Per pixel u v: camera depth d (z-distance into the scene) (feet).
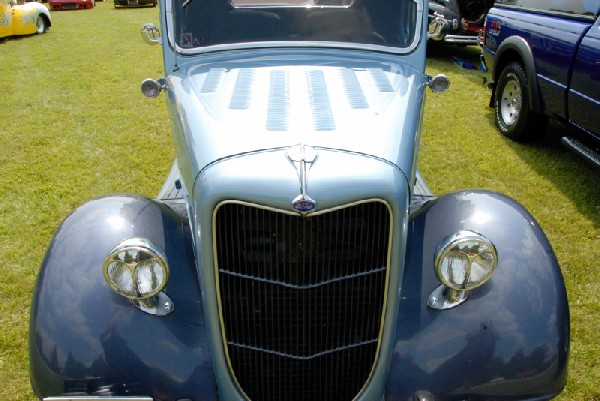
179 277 7.97
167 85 10.36
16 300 11.97
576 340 11.01
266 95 8.66
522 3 20.51
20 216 15.26
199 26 10.60
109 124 22.59
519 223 8.12
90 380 7.06
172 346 7.41
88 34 45.78
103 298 7.34
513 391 7.28
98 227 7.85
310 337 7.29
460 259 7.20
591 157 15.98
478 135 21.38
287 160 6.74
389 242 6.84
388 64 10.33
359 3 10.61
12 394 9.65
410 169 7.47
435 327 7.54
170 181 13.24
